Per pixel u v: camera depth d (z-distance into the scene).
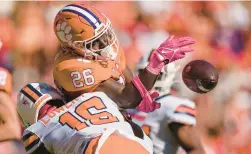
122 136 11.52
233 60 31.16
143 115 16.89
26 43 25.83
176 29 28.72
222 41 30.73
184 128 16.48
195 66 12.30
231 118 30.02
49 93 12.47
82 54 12.14
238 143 30.03
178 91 21.02
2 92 16.08
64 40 12.23
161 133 16.72
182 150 17.09
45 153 12.01
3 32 25.39
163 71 16.75
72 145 11.64
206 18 30.12
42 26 26.12
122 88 11.93
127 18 27.30
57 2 26.31
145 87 11.73
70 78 12.09
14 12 25.80
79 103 11.94
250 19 32.34
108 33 12.23
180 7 29.06
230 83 30.77
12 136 16.00
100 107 11.88
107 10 26.97
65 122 11.84
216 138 28.97
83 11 12.10
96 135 11.48
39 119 12.38
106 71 12.11
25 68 25.83
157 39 27.73
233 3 31.55
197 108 28.16
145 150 11.57
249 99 31.16
